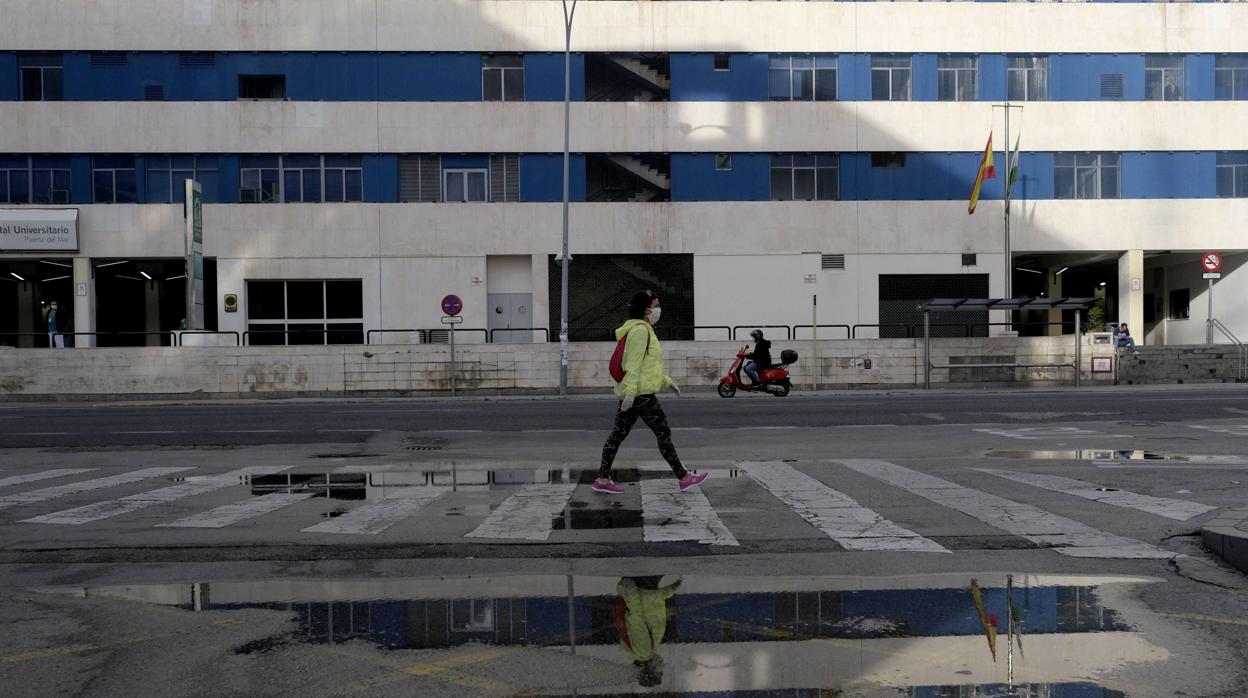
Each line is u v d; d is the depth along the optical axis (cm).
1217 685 391
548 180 3659
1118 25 3769
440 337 3631
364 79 3628
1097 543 700
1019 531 750
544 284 3653
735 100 3709
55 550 725
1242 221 3772
